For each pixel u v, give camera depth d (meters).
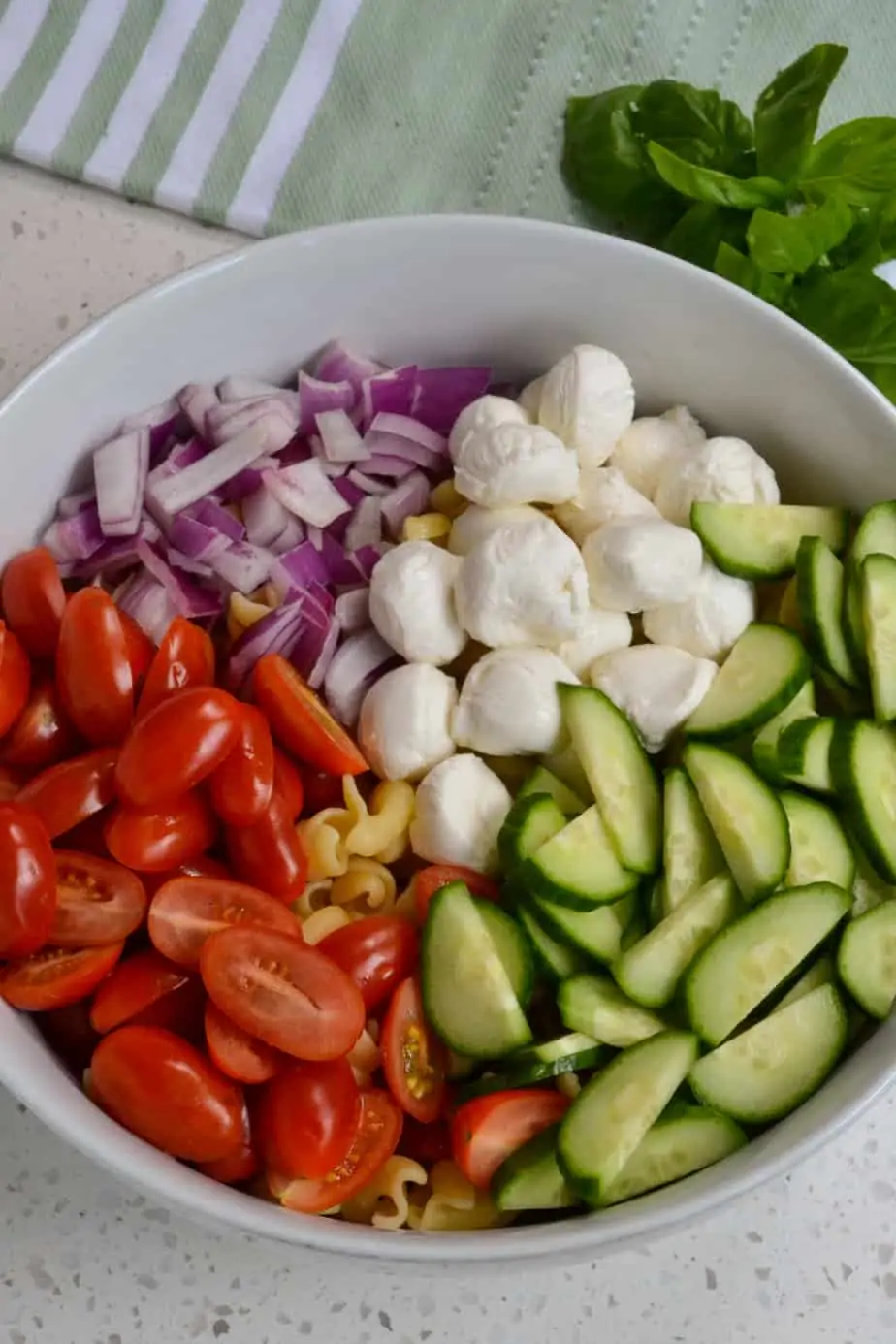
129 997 0.42
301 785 0.45
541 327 0.47
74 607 0.43
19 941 0.41
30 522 0.45
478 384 0.48
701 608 0.45
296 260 0.45
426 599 0.45
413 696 0.44
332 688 0.46
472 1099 0.42
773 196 0.48
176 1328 0.45
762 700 0.44
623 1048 0.42
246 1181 0.42
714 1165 0.41
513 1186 0.41
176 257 0.50
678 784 0.44
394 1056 0.42
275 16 0.51
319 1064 0.41
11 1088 0.40
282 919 0.42
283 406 0.47
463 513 0.47
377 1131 0.42
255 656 0.46
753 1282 0.45
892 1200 0.46
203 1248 0.45
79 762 0.43
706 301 0.45
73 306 0.50
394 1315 0.45
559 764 0.45
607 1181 0.40
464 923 0.42
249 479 0.47
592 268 0.45
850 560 0.45
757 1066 0.42
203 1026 0.42
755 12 0.51
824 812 0.44
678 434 0.47
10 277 0.50
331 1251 0.39
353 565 0.47
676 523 0.46
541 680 0.44
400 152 0.51
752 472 0.46
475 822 0.44
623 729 0.44
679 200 0.50
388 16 0.51
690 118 0.49
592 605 0.45
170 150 0.50
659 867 0.44
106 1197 0.45
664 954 0.43
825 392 0.45
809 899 0.42
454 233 0.45
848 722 0.44
